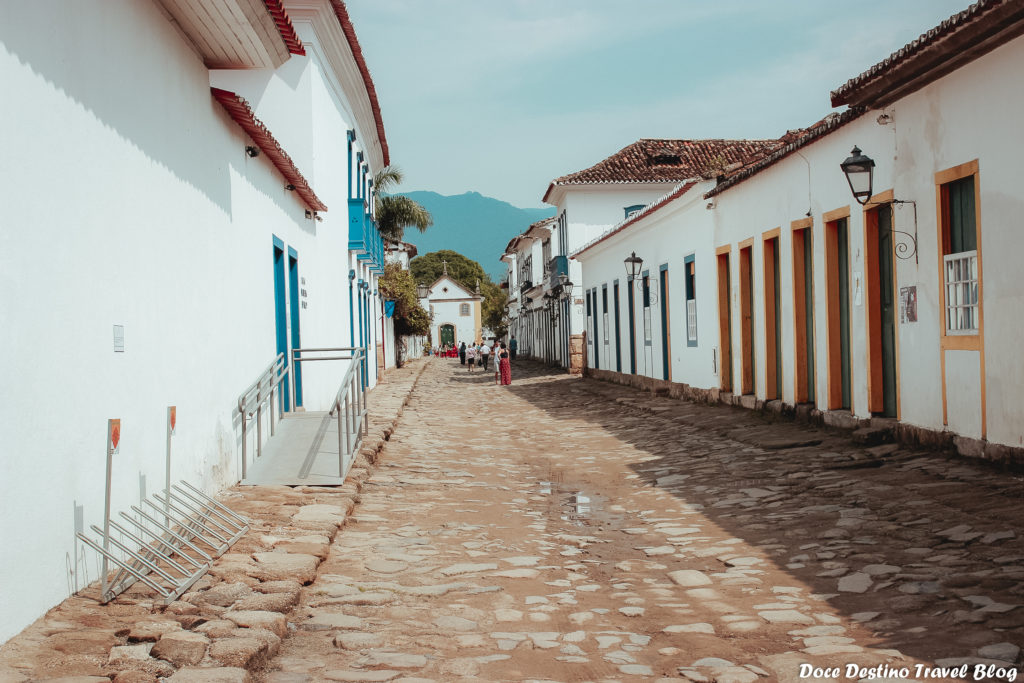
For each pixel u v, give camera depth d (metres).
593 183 36.25
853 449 10.49
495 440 15.44
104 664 4.19
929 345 9.62
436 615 5.43
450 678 4.34
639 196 37.00
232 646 4.46
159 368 6.84
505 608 5.59
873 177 10.86
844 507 7.71
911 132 9.84
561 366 41.72
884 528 6.84
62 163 5.11
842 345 12.36
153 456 6.64
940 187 9.28
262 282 10.87
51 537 4.87
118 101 6.07
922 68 9.02
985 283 8.43
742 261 16.03
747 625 5.04
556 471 11.63
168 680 4.01
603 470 11.48
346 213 20.64
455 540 7.53
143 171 6.57
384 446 13.62
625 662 4.57
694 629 5.05
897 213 10.21
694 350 19.25
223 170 9.06
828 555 6.33
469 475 11.21
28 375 4.62
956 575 5.50
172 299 7.23
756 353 15.42
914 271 9.89
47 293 4.87
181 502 6.75
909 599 5.19
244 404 9.58
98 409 5.57
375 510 8.73
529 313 59.50
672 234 20.77
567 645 4.86
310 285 14.98
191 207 7.87
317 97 16.17
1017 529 6.24
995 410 8.32
